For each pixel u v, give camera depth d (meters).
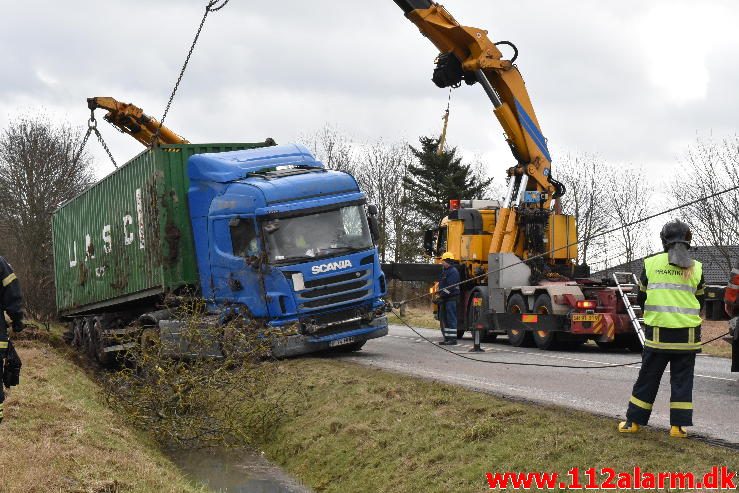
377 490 8.60
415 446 9.07
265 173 15.93
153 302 19.03
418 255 54.16
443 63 19.38
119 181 19.61
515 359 15.60
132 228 18.75
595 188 53.78
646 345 7.73
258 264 14.79
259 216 14.77
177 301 16.61
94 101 23.19
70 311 25.36
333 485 9.38
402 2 18.80
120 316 20.59
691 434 7.82
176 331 14.93
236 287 15.38
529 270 19.08
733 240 37.44
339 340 15.08
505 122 19.30
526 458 7.71
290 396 12.57
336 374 13.14
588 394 10.59
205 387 11.77
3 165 45.12
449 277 18.81
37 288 31.09
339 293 15.01
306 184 15.21
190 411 11.87
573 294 17.27
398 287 49.62
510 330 19.00
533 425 8.51
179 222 16.91
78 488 7.21
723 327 24.66
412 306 46.16
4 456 7.94
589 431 7.98
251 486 9.71
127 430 10.83
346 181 15.62
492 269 19.25
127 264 19.20
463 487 7.69
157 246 17.00
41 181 44.22
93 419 10.55
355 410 11.04
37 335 22.67
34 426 9.49
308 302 14.75
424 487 8.09
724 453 6.95
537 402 9.66
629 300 16.73
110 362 20.41
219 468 10.56
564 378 12.31
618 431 7.91
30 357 16.50
